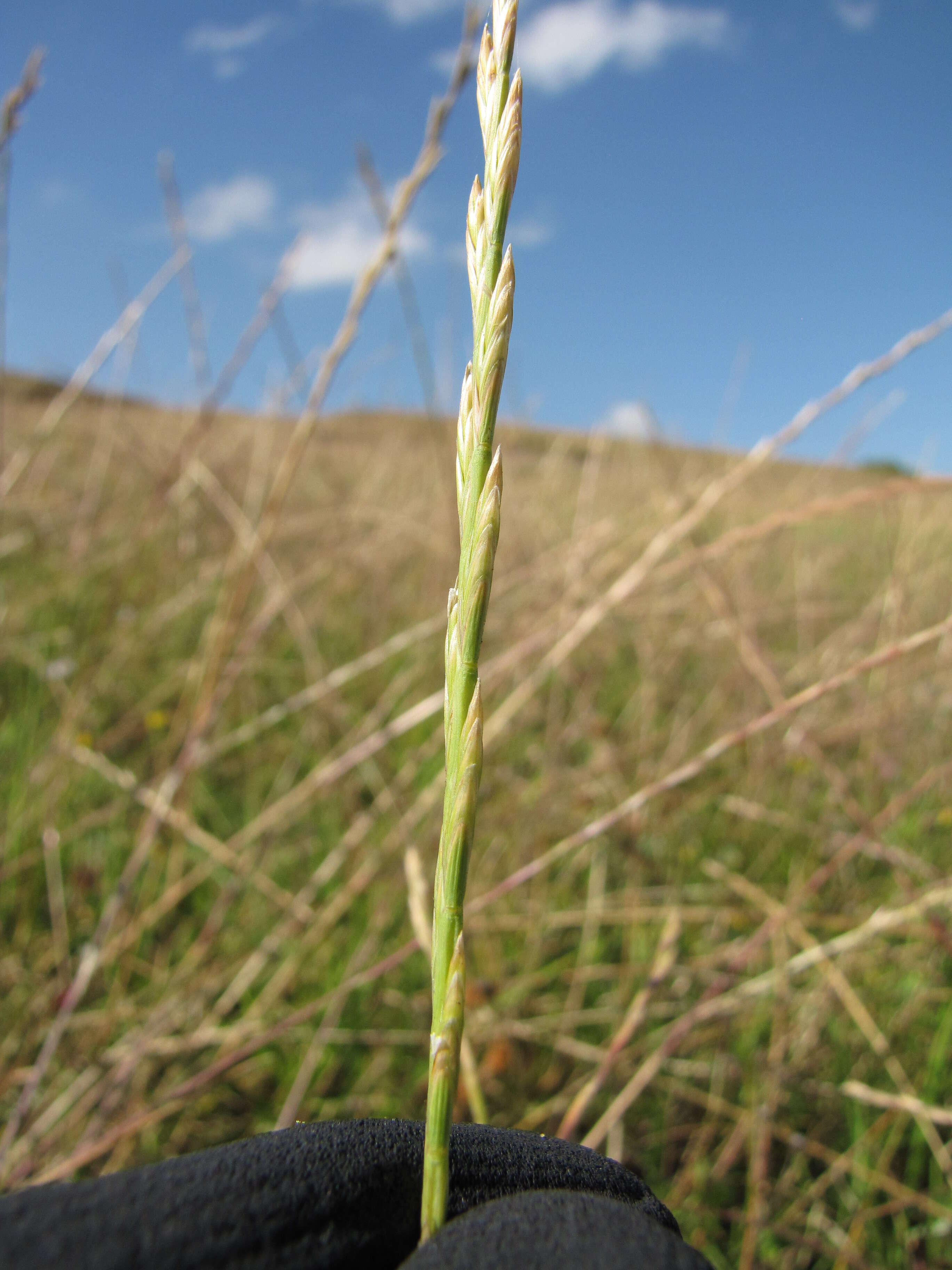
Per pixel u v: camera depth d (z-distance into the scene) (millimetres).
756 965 537
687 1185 408
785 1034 462
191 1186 89
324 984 491
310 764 703
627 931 556
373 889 551
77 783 612
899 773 676
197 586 802
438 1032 92
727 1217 389
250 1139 98
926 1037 492
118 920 534
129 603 832
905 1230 402
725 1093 475
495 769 669
